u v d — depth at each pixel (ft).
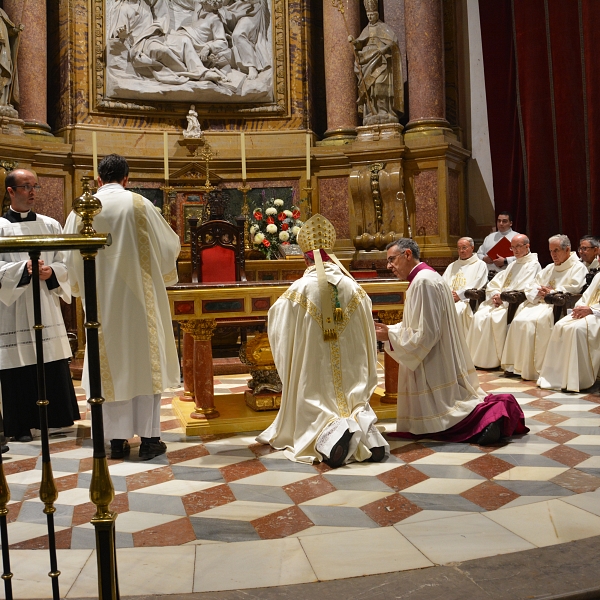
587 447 13.96
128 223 14.01
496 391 20.01
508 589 7.94
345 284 14.23
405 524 10.14
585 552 8.91
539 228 27.86
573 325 19.79
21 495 11.93
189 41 29.07
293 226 27.30
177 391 21.58
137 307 13.96
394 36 29.14
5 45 26.03
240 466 13.38
